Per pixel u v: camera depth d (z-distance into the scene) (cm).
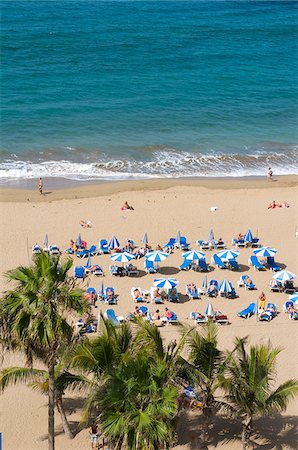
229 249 4078
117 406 1900
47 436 2433
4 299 1986
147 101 7606
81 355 2047
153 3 16938
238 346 2320
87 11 14775
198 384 2166
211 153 6106
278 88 8469
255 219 4547
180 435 2431
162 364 2042
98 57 9738
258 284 3672
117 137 6350
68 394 2684
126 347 2186
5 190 4988
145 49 10456
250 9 16425
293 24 13912
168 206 4734
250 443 2422
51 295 1964
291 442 2436
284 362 2897
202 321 3206
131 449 1841
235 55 10400
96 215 4506
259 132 6725
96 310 3284
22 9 14712
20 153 5828
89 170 5569
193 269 3812
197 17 14400
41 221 4369
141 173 5562
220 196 5006
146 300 3428
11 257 3809
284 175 5688
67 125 6606
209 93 8100
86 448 2369
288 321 3291
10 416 2534
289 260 3966
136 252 3928
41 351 2103
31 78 8406
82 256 3891
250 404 2209
